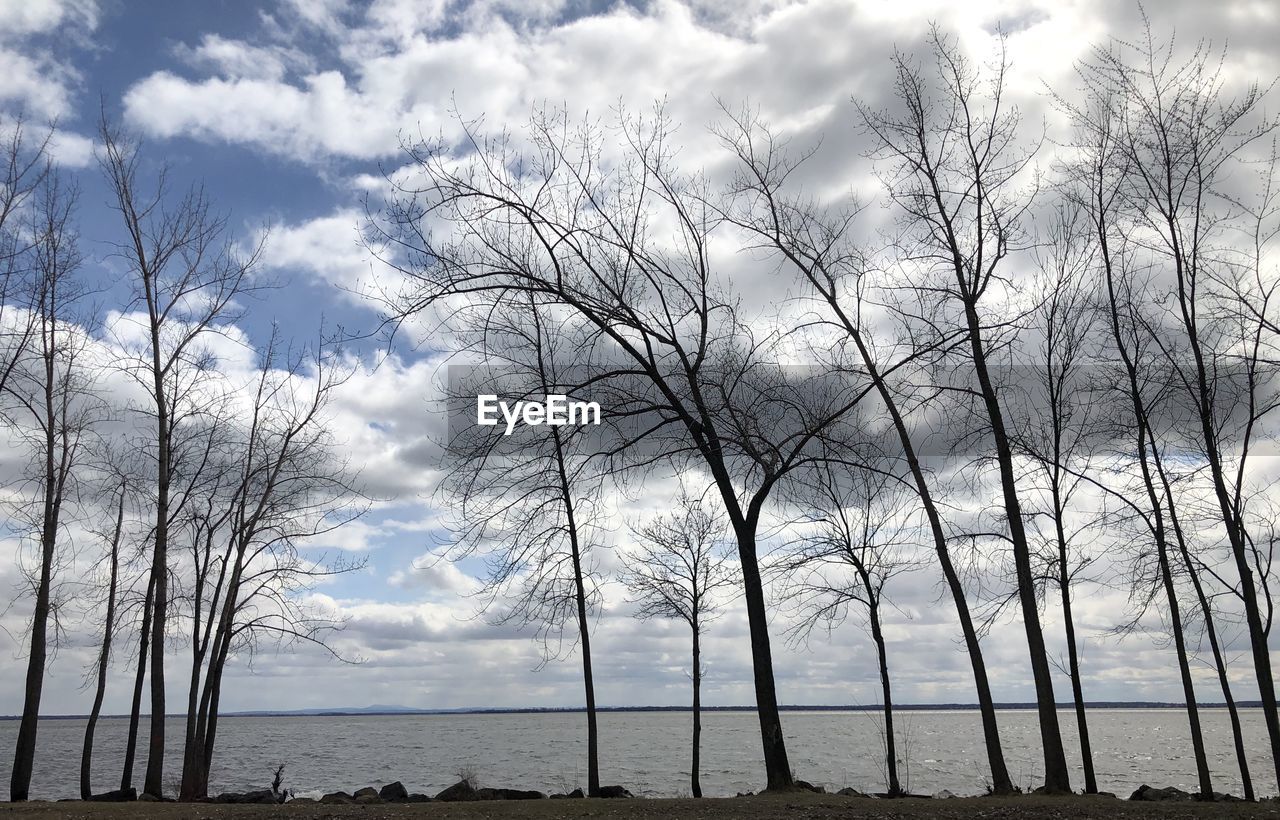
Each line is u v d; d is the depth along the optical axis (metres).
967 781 52.72
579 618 27.41
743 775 55.78
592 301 19.55
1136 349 22.33
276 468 28.72
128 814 17.55
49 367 26.41
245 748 108.56
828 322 21.77
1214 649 23.34
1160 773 58.94
